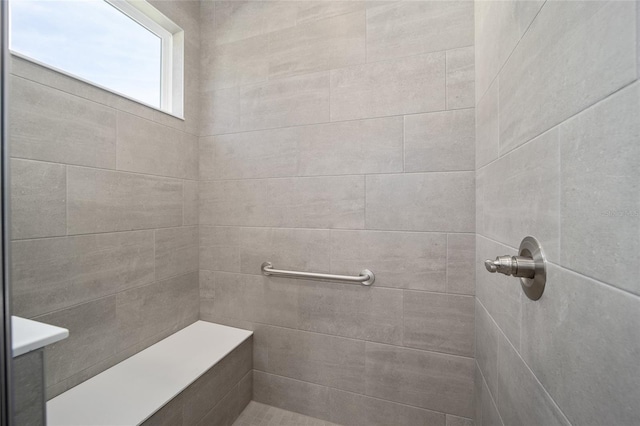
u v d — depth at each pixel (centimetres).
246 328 145
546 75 50
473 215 108
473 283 108
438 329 113
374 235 121
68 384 97
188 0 147
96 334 106
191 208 150
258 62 141
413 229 116
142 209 124
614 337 32
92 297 104
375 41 120
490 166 86
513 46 66
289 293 136
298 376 135
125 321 117
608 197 33
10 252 38
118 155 114
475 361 107
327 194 129
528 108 57
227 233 148
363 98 122
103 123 108
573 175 41
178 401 99
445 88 111
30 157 86
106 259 109
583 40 39
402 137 117
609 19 33
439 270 112
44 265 90
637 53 29
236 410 130
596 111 36
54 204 92
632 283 30
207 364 116
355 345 125
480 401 98
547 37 49
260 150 141
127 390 99
